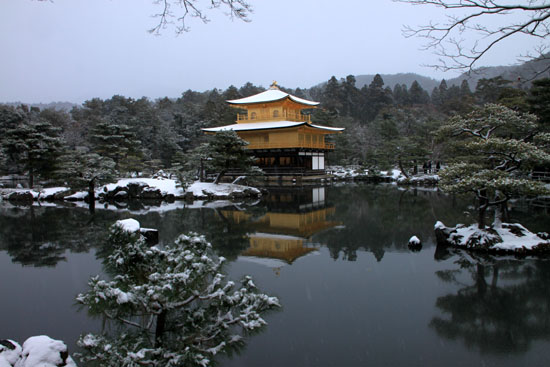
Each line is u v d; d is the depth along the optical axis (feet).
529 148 41.37
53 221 70.13
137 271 18.40
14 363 15.99
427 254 45.19
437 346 23.82
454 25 17.42
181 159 169.99
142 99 296.92
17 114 176.76
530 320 27.30
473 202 91.56
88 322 27.35
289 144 161.89
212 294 16.49
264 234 57.41
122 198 108.78
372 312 28.96
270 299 18.17
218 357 22.65
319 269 39.63
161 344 17.38
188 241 18.51
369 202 96.27
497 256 43.73
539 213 70.49
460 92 377.50
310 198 107.86
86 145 190.90
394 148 159.74
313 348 23.70
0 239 55.06
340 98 378.94
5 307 30.22
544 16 15.23
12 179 151.12
